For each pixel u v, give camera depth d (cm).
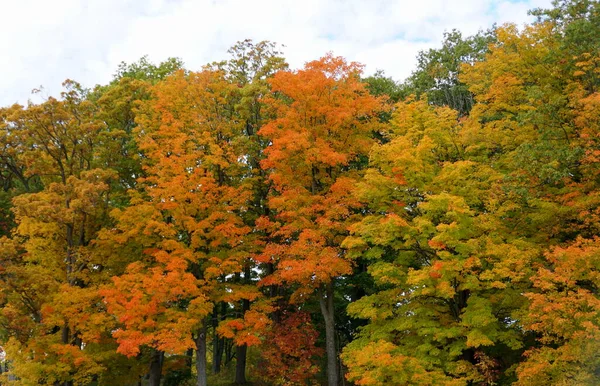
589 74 2078
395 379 1703
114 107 2875
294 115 2383
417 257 2227
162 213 2658
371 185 2134
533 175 1917
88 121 2520
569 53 2097
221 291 2455
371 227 2022
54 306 2148
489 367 1873
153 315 2247
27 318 2000
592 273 1530
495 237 1933
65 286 2189
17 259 2166
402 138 2109
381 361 1666
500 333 1847
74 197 2302
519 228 2131
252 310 2389
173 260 2170
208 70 2702
